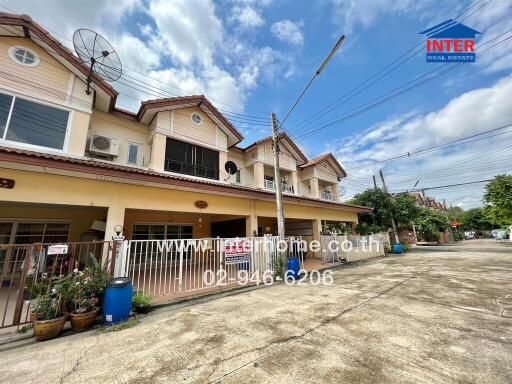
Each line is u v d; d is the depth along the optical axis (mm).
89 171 4973
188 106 9672
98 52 6840
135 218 10047
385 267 9758
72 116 6707
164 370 2664
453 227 39219
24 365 2895
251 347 3105
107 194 5789
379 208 18328
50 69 6602
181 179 6285
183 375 2547
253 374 2502
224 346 3170
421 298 5027
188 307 5094
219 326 3893
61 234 8297
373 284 6562
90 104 7078
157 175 5871
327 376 2416
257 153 12820
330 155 16953
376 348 2957
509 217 18438
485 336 3191
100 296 4434
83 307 4094
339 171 18125
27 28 6070
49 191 5059
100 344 3432
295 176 14555
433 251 16719
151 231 10477
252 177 13445
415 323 3701
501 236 31531
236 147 12781
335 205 12570
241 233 11125
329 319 3982
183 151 9531
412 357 2729
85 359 2998
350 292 5754
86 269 4461
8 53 6082
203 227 12164
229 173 10773
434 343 3045
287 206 10867
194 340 3404
